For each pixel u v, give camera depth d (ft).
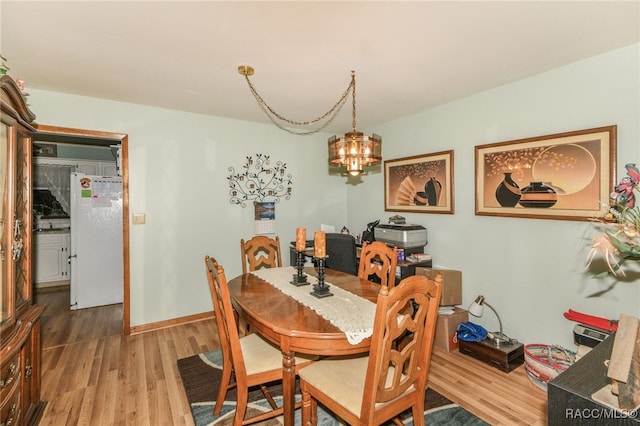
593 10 5.29
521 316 8.50
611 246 4.18
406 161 11.73
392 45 6.44
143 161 10.46
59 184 16.71
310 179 13.97
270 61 7.14
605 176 6.91
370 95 9.46
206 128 11.50
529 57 7.06
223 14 5.34
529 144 8.16
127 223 10.26
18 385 5.38
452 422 6.15
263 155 12.72
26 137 6.13
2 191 5.14
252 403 6.84
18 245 5.70
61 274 16.14
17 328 5.32
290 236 13.48
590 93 7.13
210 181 11.64
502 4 5.12
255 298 6.33
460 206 9.96
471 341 8.69
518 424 6.11
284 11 5.27
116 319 11.76
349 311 5.58
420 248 10.87
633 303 6.62
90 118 9.61
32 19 5.45
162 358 8.77
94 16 5.39
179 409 6.61
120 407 6.65
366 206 13.96
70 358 8.76
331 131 13.99
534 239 8.20
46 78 8.11
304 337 4.83
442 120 10.43
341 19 5.50
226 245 12.00
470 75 8.03
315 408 5.66
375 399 4.24
